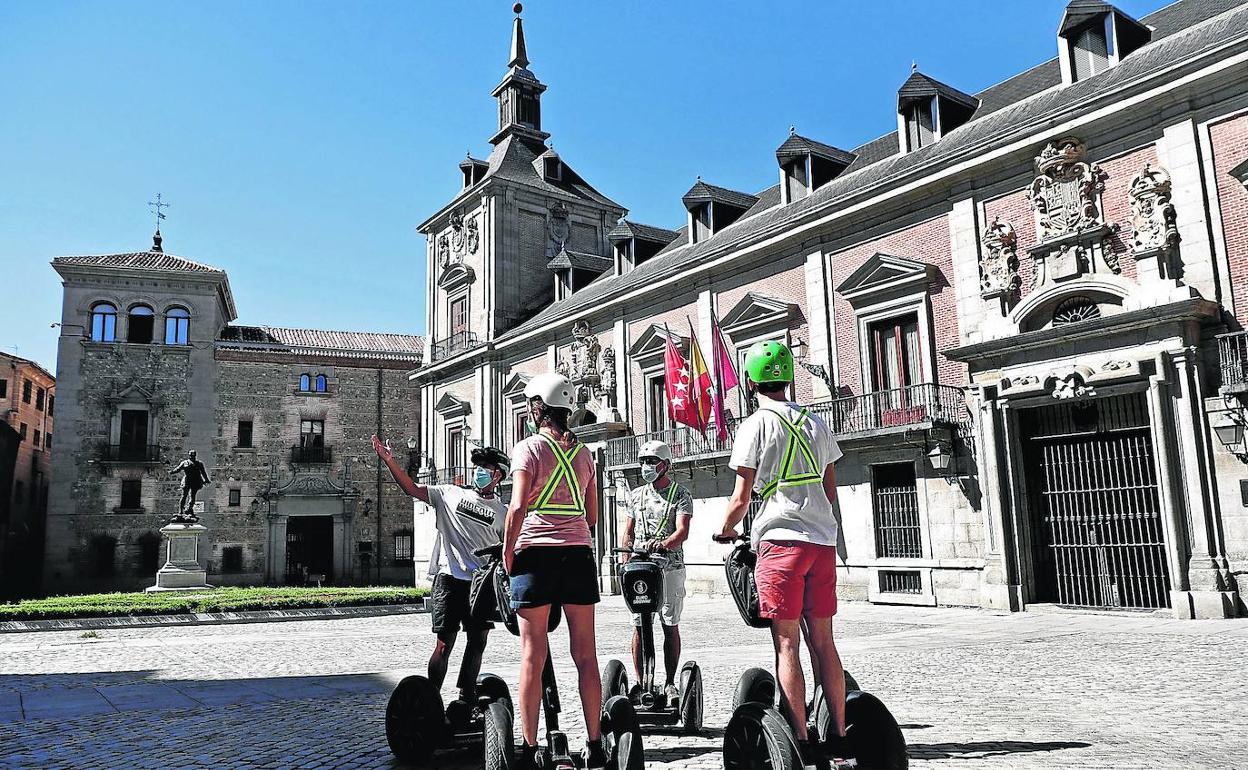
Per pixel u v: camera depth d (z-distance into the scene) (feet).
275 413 140.26
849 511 65.92
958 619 49.26
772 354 12.95
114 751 18.70
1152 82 50.16
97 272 133.90
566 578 12.89
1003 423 55.52
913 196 63.98
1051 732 17.63
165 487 132.87
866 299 67.31
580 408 96.78
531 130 131.44
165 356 136.05
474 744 17.06
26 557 151.53
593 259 115.65
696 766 15.58
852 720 12.46
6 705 25.41
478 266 119.14
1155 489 49.11
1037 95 62.39
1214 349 47.24
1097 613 49.47
